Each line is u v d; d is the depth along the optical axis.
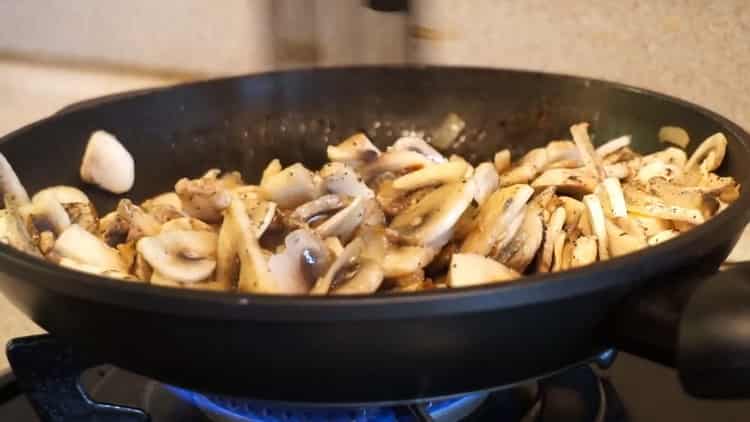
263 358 0.39
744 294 0.37
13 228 0.46
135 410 0.47
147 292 0.38
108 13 0.71
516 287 0.37
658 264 0.39
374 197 0.51
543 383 0.48
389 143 0.60
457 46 0.62
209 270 0.45
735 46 0.56
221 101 0.57
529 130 0.58
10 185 0.48
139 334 0.39
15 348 0.45
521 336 0.39
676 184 0.49
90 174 0.54
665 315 0.38
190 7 0.68
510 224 0.46
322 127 0.59
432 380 0.39
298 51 0.66
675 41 0.57
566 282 0.38
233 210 0.45
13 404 0.49
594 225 0.47
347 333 0.38
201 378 0.40
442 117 0.59
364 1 0.60
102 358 0.42
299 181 0.51
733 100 0.57
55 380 0.46
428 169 0.52
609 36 0.58
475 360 0.39
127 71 0.72
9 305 0.59
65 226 0.49
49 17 0.73
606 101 0.55
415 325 0.38
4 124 0.75
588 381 0.48
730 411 0.48
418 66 0.59
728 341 0.37
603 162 0.53
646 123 0.54
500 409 0.47
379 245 0.46
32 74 0.74
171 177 0.57
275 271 0.43
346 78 0.59
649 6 0.57
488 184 0.49
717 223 0.40
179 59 0.70
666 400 0.49
